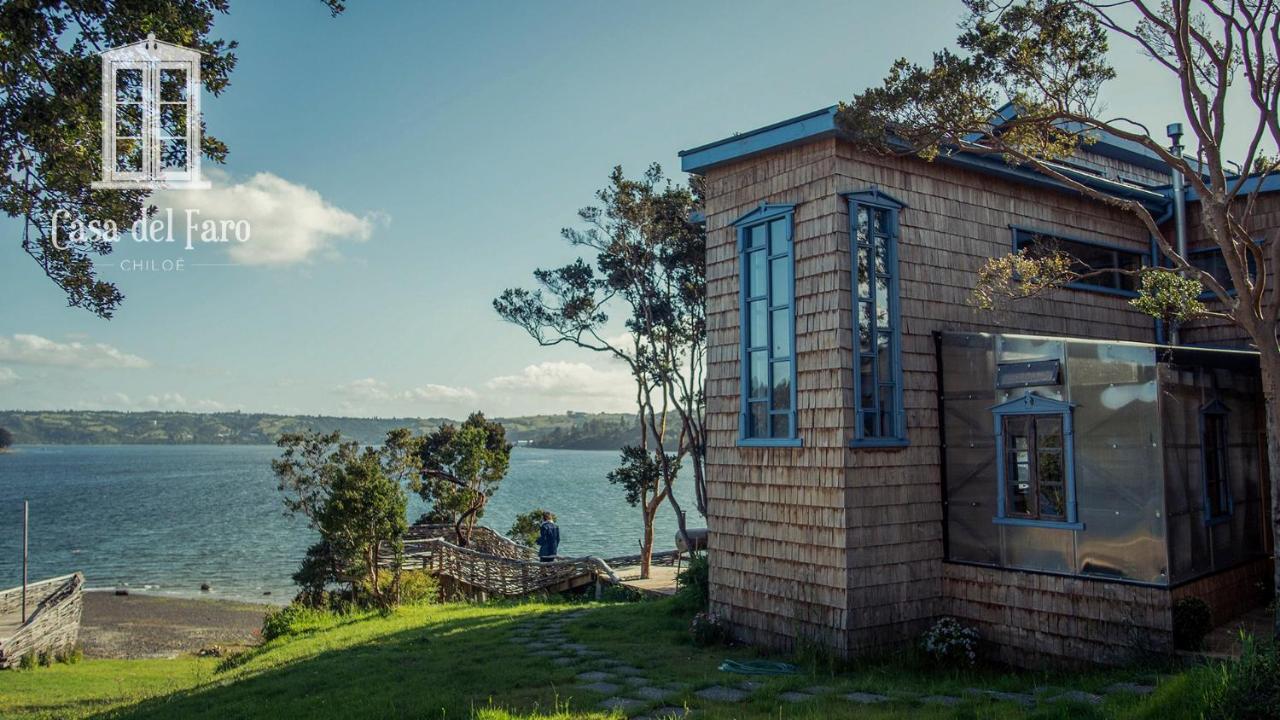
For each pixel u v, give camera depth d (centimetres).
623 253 2219
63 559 5119
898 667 1062
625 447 2336
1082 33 958
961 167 1273
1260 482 1202
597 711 838
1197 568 1026
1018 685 945
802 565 1138
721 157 1275
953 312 1244
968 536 1165
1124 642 998
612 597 1931
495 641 1328
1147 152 1700
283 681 1184
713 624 1234
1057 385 1086
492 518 6794
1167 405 1001
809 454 1138
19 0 802
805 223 1166
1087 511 1045
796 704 838
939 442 1206
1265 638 948
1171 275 1080
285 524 7144
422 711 884
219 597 3812
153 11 895
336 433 2427
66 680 1788
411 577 2234
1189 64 912
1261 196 1471
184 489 11962
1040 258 1260
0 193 960
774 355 1211
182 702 1138
